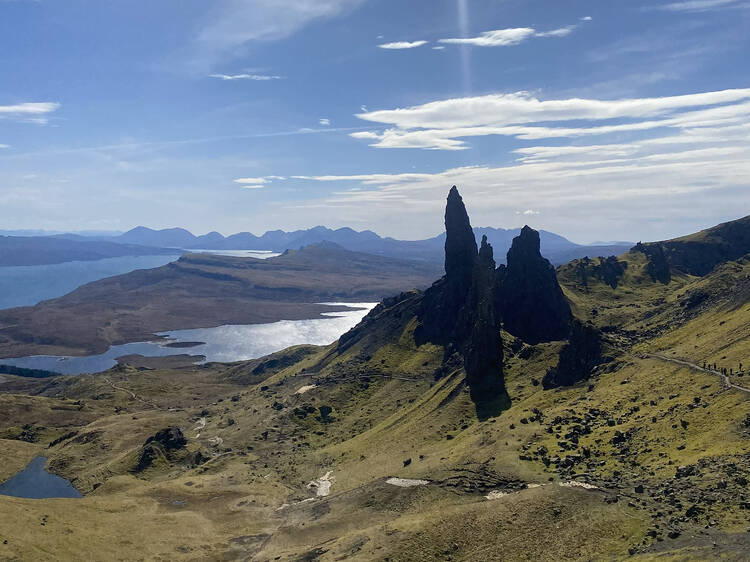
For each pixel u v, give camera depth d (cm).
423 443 18638
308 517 13962
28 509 14038
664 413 12938
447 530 10544
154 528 14362
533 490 11200
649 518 8994
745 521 7912
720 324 18212
